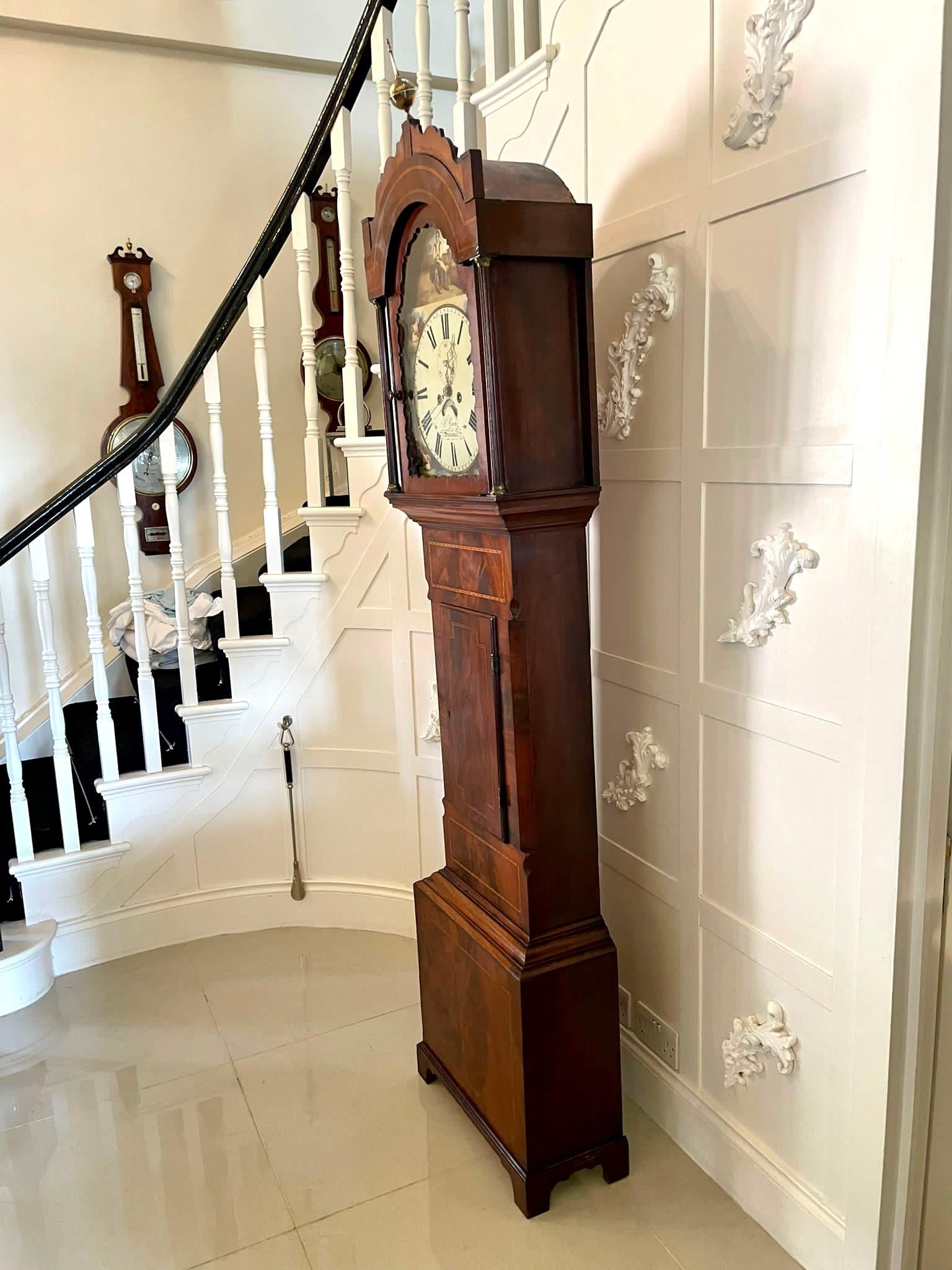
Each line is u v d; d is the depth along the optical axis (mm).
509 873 1690
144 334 3244
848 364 1283
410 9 3279
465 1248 1633
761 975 1598
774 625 1465
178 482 3357
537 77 1867
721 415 1523
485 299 1384
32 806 2736
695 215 1516
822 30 1255
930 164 1121
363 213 3543
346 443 2463
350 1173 1819
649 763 1812
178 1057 2199
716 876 1681
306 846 2777
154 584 3410
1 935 2471
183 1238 1679
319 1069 2139
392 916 2734
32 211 3094
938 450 1194
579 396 1504
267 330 3475
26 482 3189
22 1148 1914
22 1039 2285
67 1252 1658
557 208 1399
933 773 1276
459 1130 1932
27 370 3148
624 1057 2031
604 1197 1735
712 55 1446
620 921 1995
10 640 3166
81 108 3113
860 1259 1432
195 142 3287
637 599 1795
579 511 1545
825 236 1293
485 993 1738
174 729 2881
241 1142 1915
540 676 1597
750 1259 1584
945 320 1159
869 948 1346
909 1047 1352
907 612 1227
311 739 2703
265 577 2576
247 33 3199
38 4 2922
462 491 1552
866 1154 1397
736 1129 1709
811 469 1352
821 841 1433
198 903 2750
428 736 2512
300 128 3441
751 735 1553
